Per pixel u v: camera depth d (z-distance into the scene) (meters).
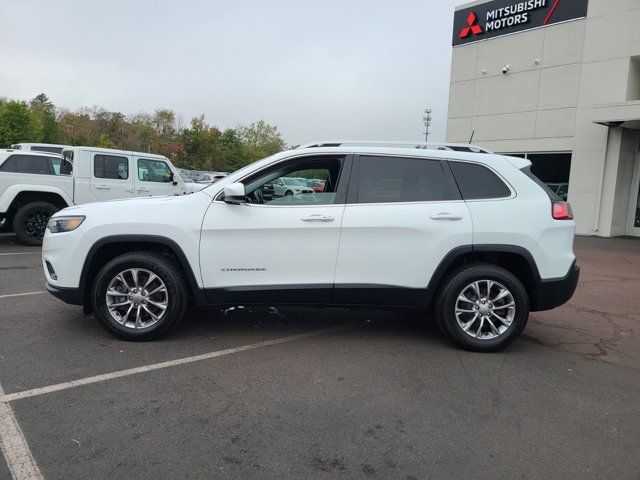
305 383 3.91
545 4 16.09
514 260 4.82
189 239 4.53
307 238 4.57
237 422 3.28
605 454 3.01
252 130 79.12
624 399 3.79
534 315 6.16
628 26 14.52
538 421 3.40
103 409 3.39
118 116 80.75
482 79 17.86
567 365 4.46
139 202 4.71
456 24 18.42
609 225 15.11
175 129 79.50
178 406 3.46
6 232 12.13
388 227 4.57
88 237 4.53
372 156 4.78
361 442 3.08
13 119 48.31
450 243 4.57
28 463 2.76
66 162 10.57
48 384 3.75
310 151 4.79
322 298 4.65
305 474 2.75
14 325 5.08
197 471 2.74
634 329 5.65
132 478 2.66
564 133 15.96
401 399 3.68
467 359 4.53
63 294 4.59
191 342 4.75
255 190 4.77
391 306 4.73
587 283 8.18
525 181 4.78
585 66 15.37
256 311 5.88
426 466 2.85
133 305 4.63
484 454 2.98
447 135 18.98
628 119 13.73
